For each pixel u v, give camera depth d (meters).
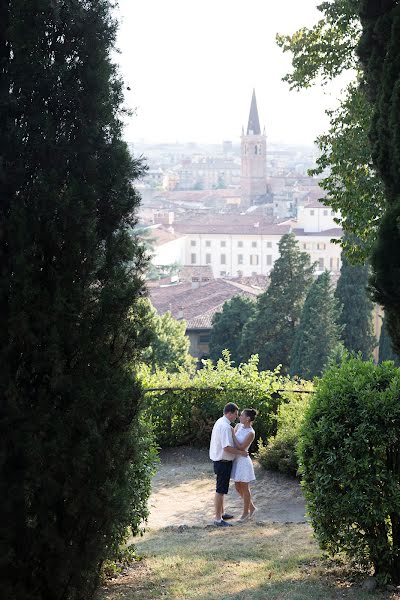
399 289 13.09
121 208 11.00
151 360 11.54
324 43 28.31
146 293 11.18
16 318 10.12
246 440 20.25
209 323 136.12
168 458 27.47
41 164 10.50
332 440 13.06
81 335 10.52
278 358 96.38
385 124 14.30
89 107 10.66
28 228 10.27
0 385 10.14
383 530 12.93
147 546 16.97
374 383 13.28
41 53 10.48
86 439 10.38
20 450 10.20
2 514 10.15
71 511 10.53
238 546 16.50
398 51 14.26
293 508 21.42
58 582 10.55
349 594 12.36
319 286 90.38
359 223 26.59
